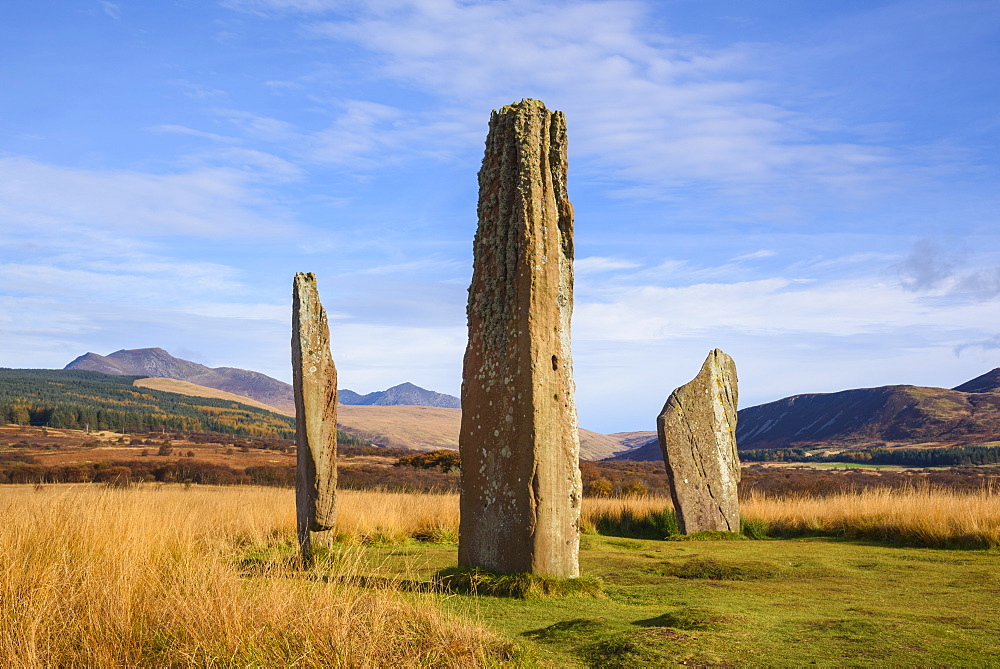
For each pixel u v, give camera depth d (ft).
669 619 18.70
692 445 51.11
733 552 38.04
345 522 40.88
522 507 24.59
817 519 50.29
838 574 30.07
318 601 16.76
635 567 31.99
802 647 16.08
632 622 19.06
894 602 23.57
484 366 26.50
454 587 24.30
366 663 14.11
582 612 21.20
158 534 25.66
